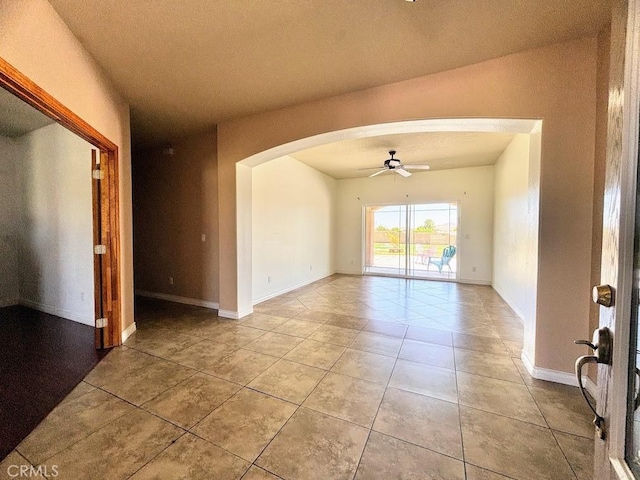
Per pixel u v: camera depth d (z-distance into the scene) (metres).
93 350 2.86
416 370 2.49
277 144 3.39
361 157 5.71
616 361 0.70
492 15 1.89
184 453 1.55
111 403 2.00
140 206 5.13
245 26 2.01
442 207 6.99
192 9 1.85
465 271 6.66
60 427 1.75
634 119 0.67
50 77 1.85
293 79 2.69
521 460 1.52
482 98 2.41
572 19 1.92
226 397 2.08
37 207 3.98
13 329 3.39
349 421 1.82
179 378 2.34
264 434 1.70
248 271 4.14
